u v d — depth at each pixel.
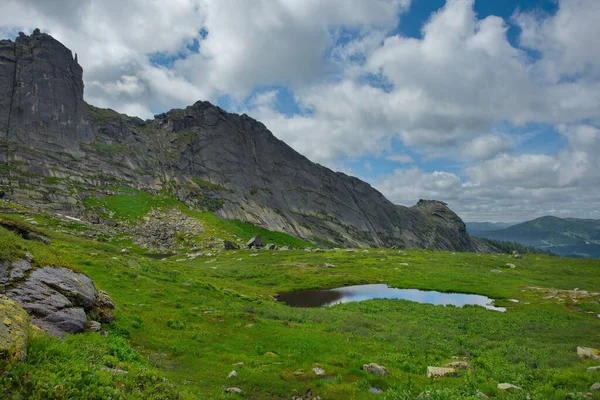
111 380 12.09
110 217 168.25
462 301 65.62
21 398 9.24
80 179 187.62
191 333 29.12
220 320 35.03
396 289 77.81
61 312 19.78
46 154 185.12
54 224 128.12
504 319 47.66
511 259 125.50
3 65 195.50
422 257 126.31
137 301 35.56
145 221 174.25
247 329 33.16
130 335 24.98
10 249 21.55
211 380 19.92
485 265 111.25
